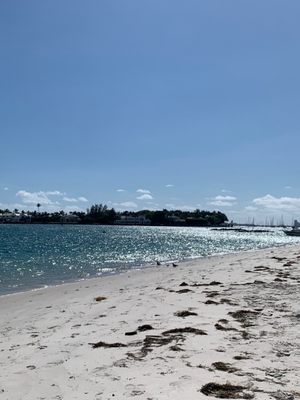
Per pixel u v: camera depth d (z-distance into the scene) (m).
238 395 5.98
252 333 9.52
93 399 6.02
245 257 42.69
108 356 8.12
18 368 7.73
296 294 15.32
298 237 153.62
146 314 12.38
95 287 21.80
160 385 6.43
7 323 13.04
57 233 124.12
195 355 7.92
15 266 36.72
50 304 16.42
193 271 28.30
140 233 146.12
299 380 6.55
